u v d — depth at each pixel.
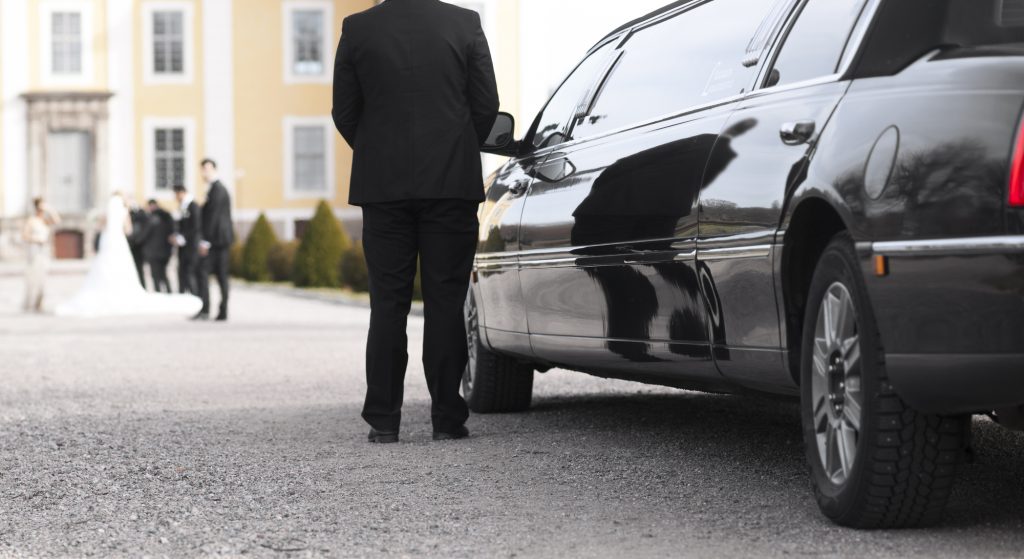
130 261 23.80
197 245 24.38
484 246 7.74
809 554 4.28
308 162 56.53
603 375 6.75
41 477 6.23
